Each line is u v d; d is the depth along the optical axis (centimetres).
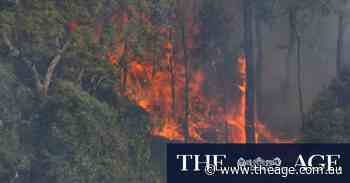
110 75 14650
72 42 13700
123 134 13962
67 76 14075
